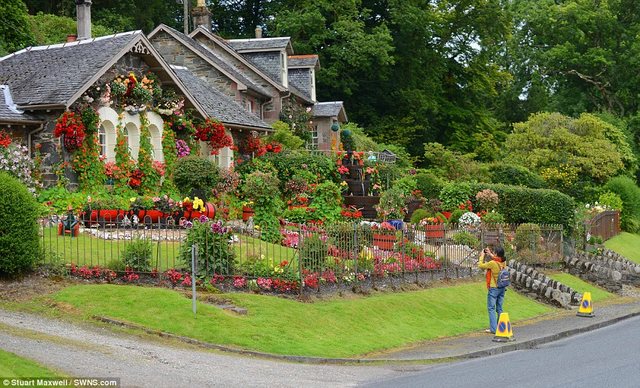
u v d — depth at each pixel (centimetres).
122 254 2075
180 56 4072
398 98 6038
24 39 4172
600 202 5150
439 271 2650
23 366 1355
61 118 2664
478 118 6562
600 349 1872
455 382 1470
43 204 2583
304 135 4622
